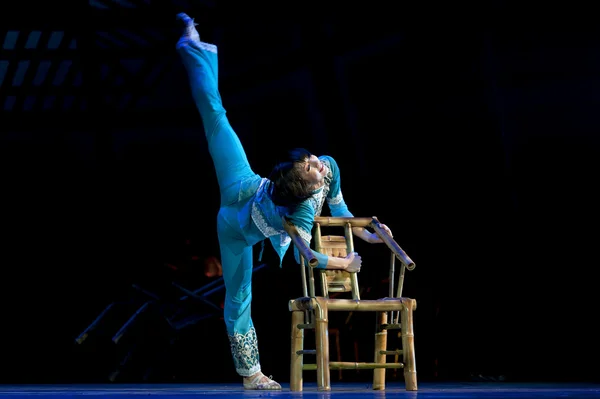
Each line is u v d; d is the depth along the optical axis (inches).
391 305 207.2
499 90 481.1
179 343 454.9
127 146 638.5
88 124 582.6
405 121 532.1
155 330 427.8
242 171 229.9
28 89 565.9
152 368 455.2
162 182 642.2
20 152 641.6
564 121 470.0
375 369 217.0
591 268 461.1
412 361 207.5
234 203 226.2
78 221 636.1
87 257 625.9
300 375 215.8
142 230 632.4
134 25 493.4
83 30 508.1
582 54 452.8
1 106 580.1
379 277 488.1
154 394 209.8
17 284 613.6
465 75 487.2
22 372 555.8
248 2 463.5
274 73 509.4
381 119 541.0
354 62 537.0
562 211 473.4
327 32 528.7
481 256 498.0
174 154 641.0
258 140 608.4
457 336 470.3
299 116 592.4
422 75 505.4
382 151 547.5
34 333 577.6
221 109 238.8
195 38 247.0
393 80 525.7
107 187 622.8
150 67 551.8
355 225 217.2
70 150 639.1
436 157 523.8
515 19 420.8
